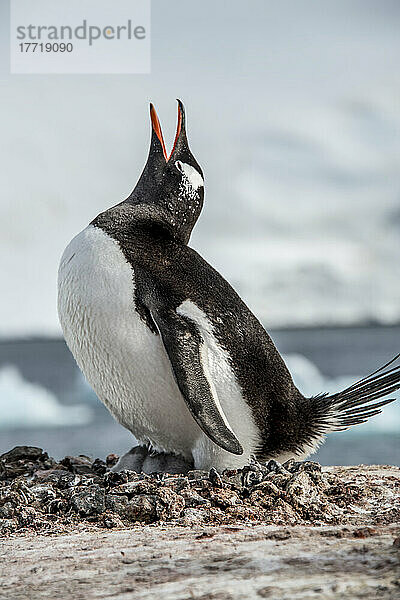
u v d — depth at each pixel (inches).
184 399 376.5
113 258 402.0
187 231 457.4
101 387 417.4
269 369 415.2
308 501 339.6
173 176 449.7
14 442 1233.4
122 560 267.3
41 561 271.9
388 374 452.4
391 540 275.6
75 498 342.0
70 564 266.4
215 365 396.2
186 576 246.4
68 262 411.8
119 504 333.1
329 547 269.6
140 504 328.8
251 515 321.7
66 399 1969.7
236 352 403.9
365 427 1209.4
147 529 310.0
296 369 2461.9
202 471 390.9
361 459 938.1
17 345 4375.0
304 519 321.4
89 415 1697.8
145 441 430.3
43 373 2669.8
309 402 433.1
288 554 263.1
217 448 402.6
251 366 407.8
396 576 234.8
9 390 1991.9
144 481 365.4
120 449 1101.7
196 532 299.4
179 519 321.1
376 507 343.3
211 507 334.3
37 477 423.5
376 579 233.9
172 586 238.1
